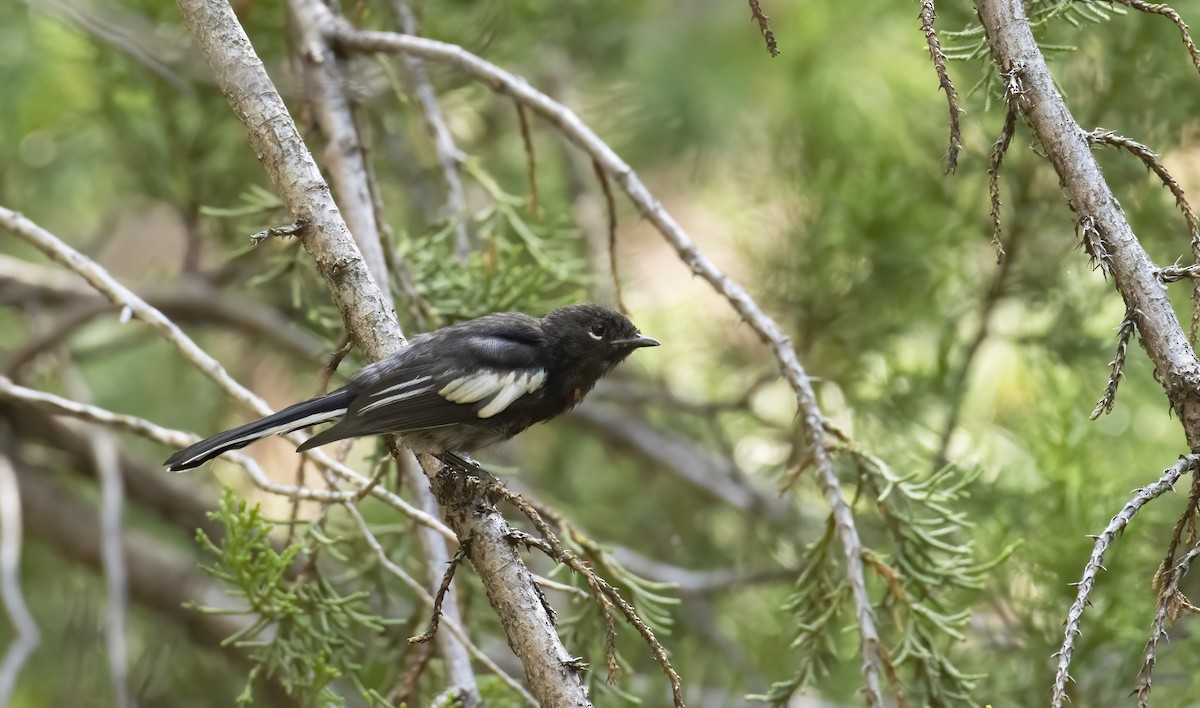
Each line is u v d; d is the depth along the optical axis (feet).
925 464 38.73
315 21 30.81
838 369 42.37
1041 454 34.60
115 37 35.27
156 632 45.27
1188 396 18.45
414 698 28.78
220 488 47.67
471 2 40.86
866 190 41.50
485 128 47.75
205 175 41.65
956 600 35.40
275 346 45.68
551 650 20.10
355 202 29.66
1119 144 19.90
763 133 47.55
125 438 48.34
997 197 20.17
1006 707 33.76
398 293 31.89
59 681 45.14
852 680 39.32
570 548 29.37
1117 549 32.94
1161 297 18.83
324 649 27.27
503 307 32.99
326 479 26.55
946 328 41.39
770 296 42.98
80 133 45.01
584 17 46.96
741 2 47.88
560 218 36.32
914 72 44.88
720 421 47.80
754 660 43.32
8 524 37.01
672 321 46.91
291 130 22.24
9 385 25.73
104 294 25.71
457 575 31.32
